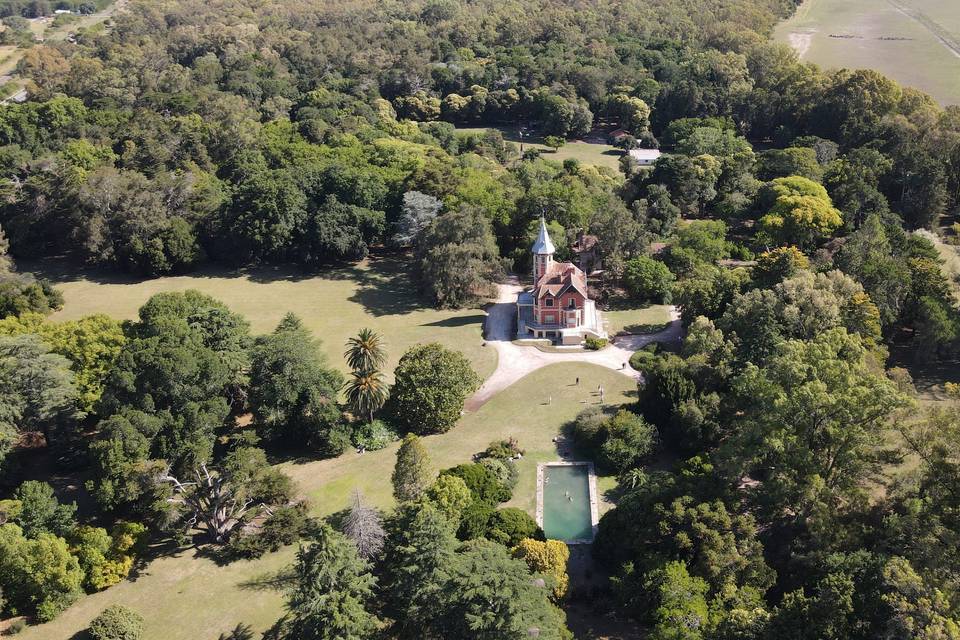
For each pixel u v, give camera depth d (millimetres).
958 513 70312
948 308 118750
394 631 76875
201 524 97750
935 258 134000
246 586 86688
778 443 79062
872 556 70000
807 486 78625
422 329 143625
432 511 76188
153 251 166250
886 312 117750
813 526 76250
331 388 112000
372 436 110250
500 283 161750
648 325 139875
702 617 68688
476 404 119438
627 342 134750
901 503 78500
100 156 194500
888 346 123188
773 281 126875
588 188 176125
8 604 83000
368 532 82188
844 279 117062
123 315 152375
